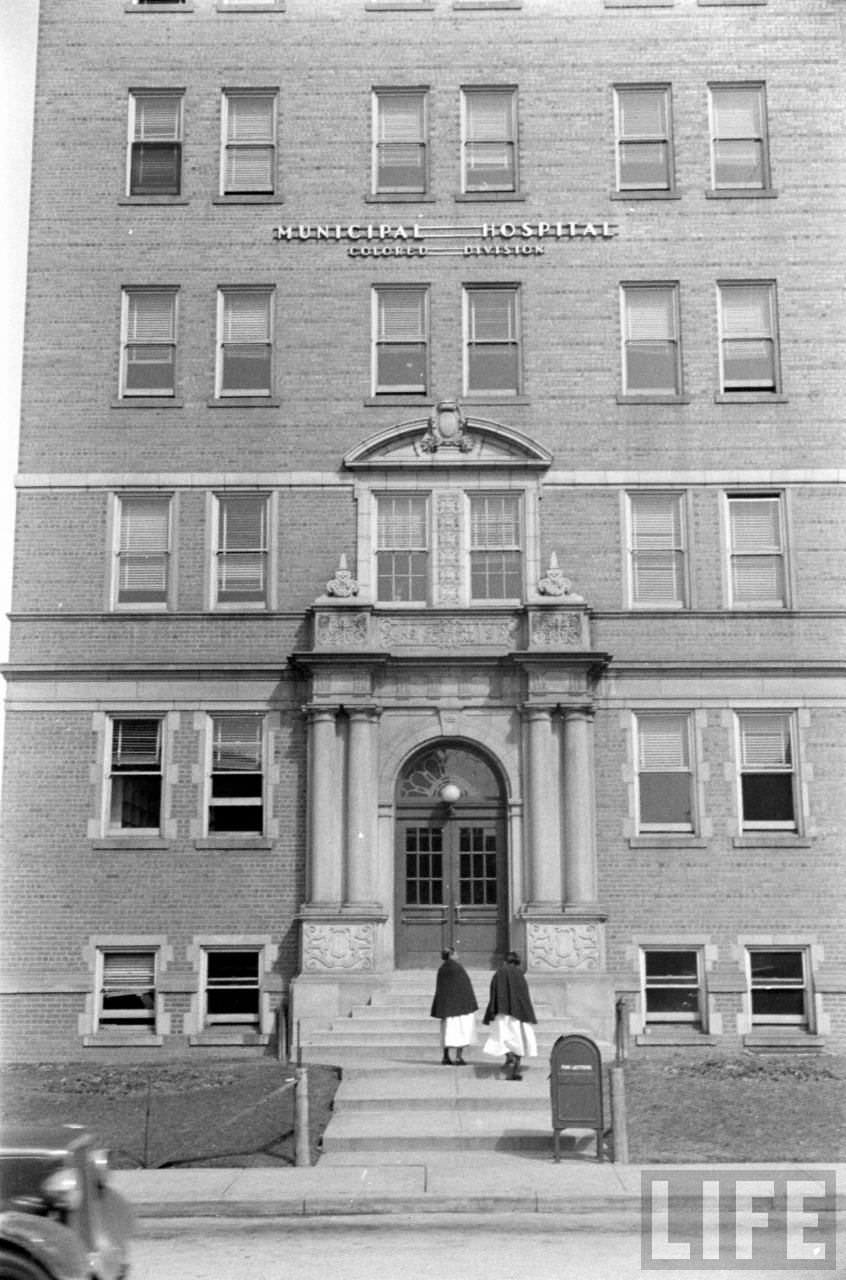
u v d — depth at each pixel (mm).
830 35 29016
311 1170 17344
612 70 28906
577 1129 18656
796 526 27344
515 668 26672
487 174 28672
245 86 28906
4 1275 10234
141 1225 15219
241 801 26531
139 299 28219
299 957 25828
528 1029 21688
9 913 26000
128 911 26031
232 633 26984
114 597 27219
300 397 27750
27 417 27688
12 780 26422
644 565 27391
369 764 26172
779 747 26781
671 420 27688
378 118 28922
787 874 26141
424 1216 15578
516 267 28234
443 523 27312
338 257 28250
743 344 28109
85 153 28641
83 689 26703
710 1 29078
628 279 28156
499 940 26312
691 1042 25516
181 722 26641
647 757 26750
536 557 27172
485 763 26875
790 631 26969
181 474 27484
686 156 28594
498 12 29141
